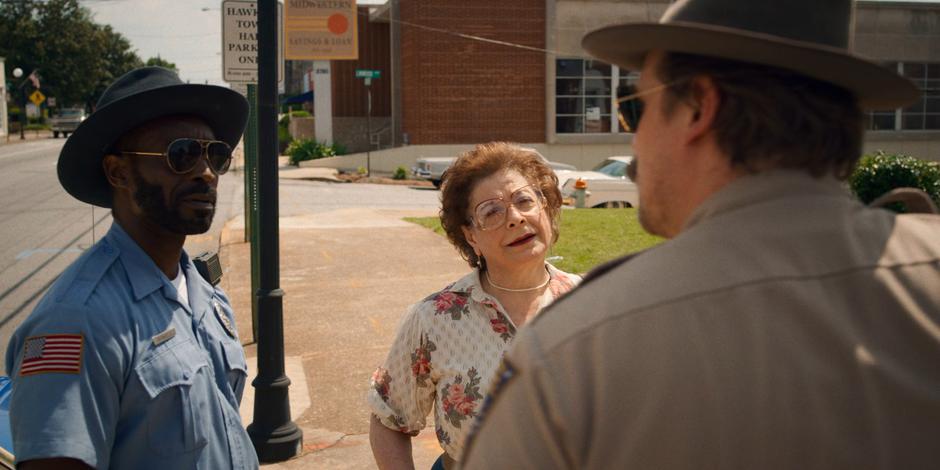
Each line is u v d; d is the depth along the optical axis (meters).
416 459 4.87
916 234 1.19
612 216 14.52
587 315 1.15
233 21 8.24
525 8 29.33
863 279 1.12
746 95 1.15
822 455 1.05
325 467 4.78
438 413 2.64
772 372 1.06
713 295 1.10
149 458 1.96
